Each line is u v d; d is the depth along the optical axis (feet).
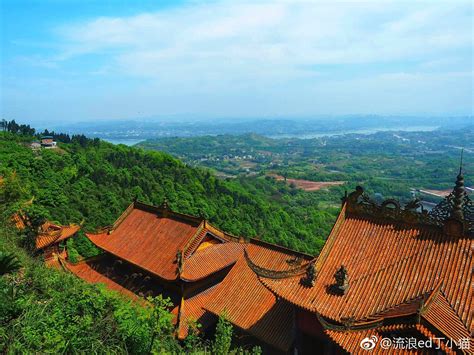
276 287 63.82
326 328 53.93
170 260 99.71
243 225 281.74
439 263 57.62
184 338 82.69
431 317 48.21
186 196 293.64
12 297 50.90
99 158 346.13
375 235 66.95
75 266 120.37
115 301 60.59
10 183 140.26
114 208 232.94
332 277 63.77
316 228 351.05
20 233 123.75
